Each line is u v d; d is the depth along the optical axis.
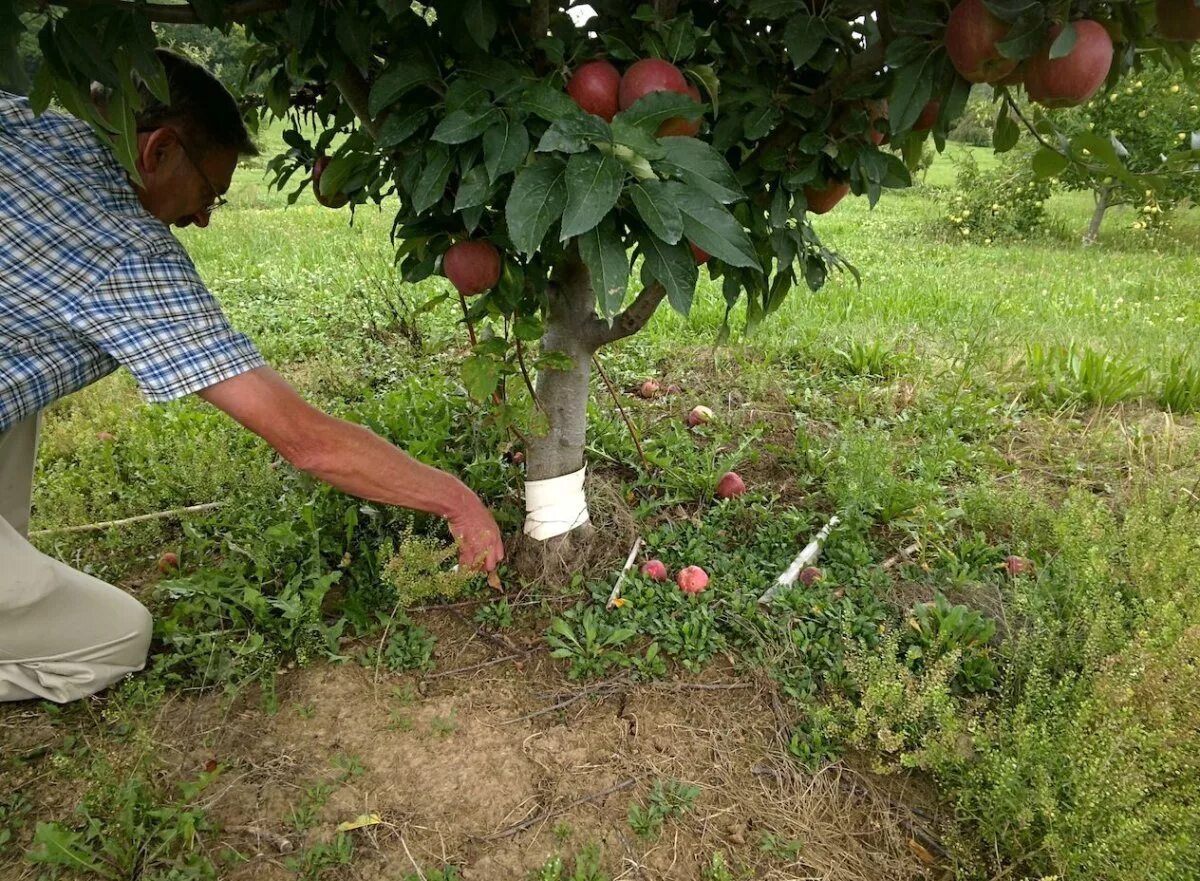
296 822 1.95
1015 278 8.03
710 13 1.97
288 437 1.90
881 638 2.44
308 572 2.65
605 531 2.90
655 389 4.20
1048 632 2.29
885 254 9.66
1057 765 1.89
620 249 1.42
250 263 7.54
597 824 1.98
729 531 3.03
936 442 3.62
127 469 3.37
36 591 2.03
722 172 1.44
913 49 1.56
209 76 1.93
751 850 1.93
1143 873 1.61
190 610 2.44
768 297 2.26
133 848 1.83
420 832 1.96
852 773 2.12
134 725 2.19
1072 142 1.74
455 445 3.37
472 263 1.95
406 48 1.74
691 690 2.35
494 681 2.38
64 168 1.71
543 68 1.84
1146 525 2.66
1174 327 5.89
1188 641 1.97
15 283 1.68
